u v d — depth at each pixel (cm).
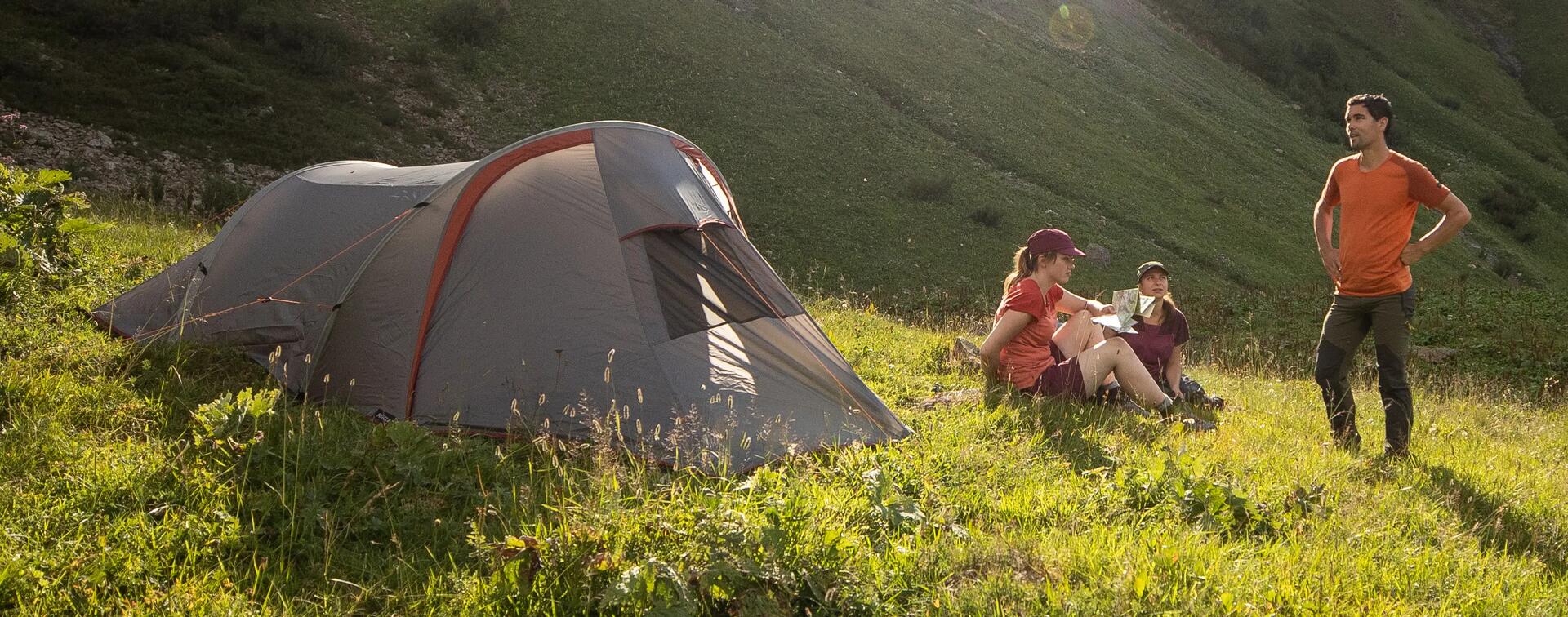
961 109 4681
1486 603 307
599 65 3941
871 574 302
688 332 486
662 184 529
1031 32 6203
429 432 400
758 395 468
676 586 267
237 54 3170
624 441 432
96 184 2244
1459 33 10169
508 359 475
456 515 346
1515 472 520
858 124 4162
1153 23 7638
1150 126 5391
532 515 341
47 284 623
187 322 551
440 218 515
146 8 3092
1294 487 424
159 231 989
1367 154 534
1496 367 1242
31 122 2439
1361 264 531
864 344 776
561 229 508
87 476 340
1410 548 356
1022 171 4281
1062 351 658
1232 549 342
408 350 488
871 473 381
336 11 3716
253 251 585
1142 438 521
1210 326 1638
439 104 3422
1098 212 4138
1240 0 8631
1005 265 3362
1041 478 420
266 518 328
